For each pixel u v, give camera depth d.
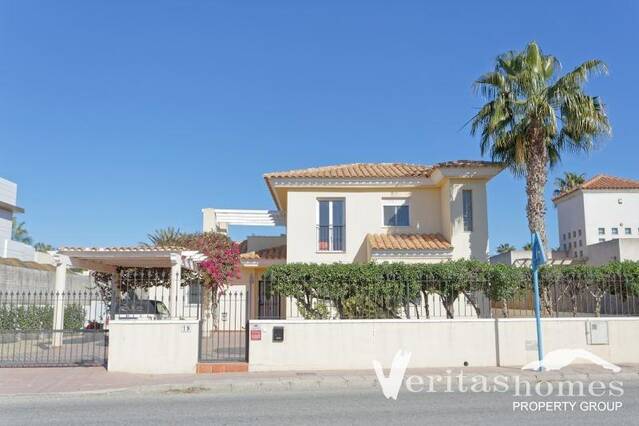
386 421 8.02
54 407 9.70
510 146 19.03
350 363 13.20
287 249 21.58
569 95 17.47
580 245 33.94
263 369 13.05
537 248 12.74
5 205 30.14
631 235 33.16
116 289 20.55
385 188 21.94
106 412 9.16
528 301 14.95
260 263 22.72
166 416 8.73
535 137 17.94
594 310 14.41
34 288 22.50
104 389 11.02
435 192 22.02
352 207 21.92
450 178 20.47
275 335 13.16
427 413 8.60
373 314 14.05
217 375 12.54
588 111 17.48
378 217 21.86
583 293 14.27
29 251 30.45
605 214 33.50
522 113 18.00
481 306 16.14
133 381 11.85
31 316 19.64
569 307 14.48
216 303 21.52
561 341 13.56
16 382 11.77
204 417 8.59
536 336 13.57
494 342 13.49
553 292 14.31
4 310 18.44
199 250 20.20
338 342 13.26
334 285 14.07
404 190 22.03
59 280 17.42
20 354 16.28
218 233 23.30
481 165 20.25
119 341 13.08
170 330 13.13
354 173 21.94
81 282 26.09
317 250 21.62
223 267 21.41
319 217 22.02
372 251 19.78
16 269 21.19
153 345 13.07
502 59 18.64
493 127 17.88
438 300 17.61
